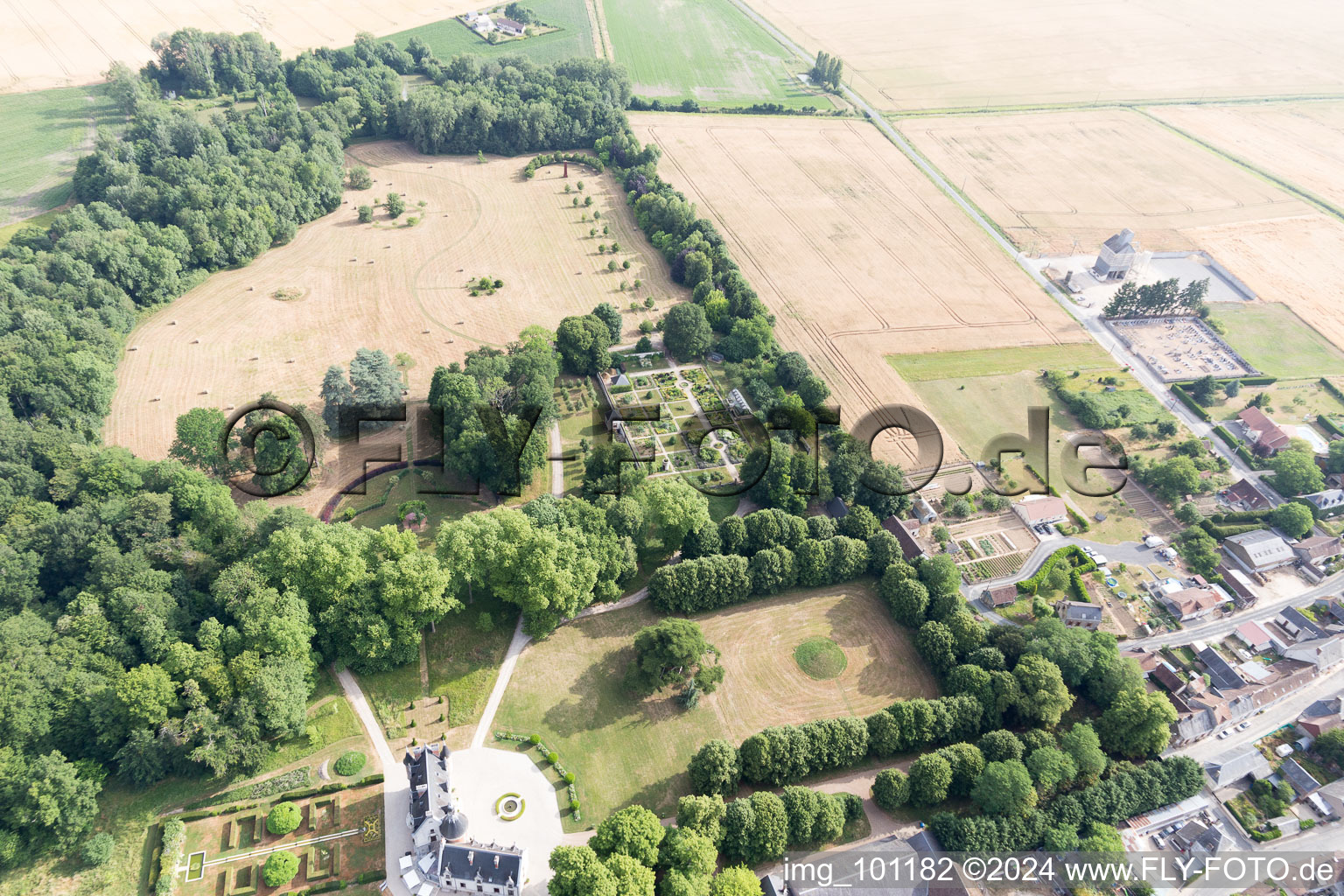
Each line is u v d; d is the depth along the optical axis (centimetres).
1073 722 15600
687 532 18225
